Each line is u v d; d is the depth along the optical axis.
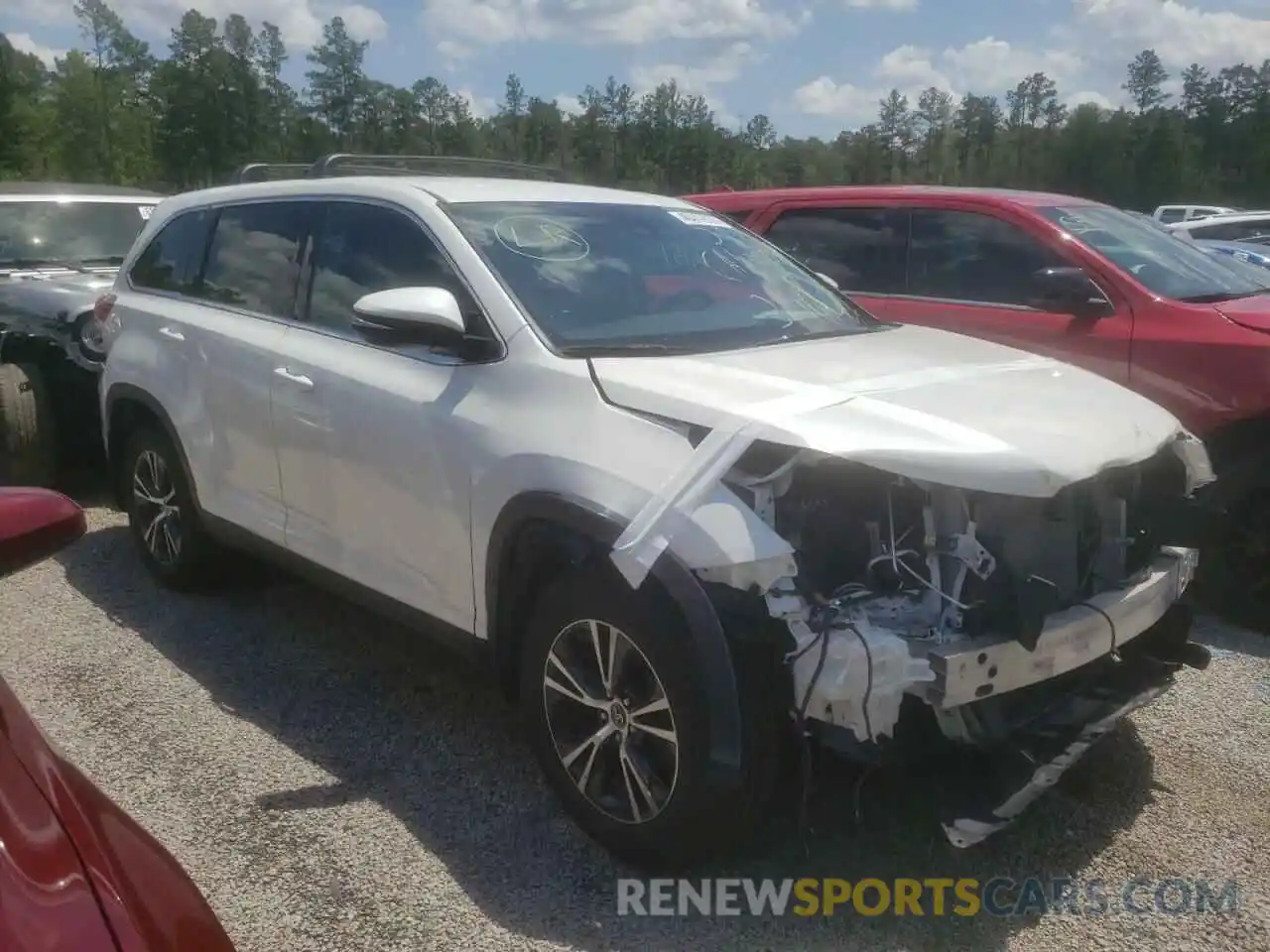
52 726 3.92
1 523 2.05
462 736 3.90
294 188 4.54
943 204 5.95
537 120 100.12
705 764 2.78
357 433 3.80
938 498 2.81
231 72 91.38
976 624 2.77
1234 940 2.90
